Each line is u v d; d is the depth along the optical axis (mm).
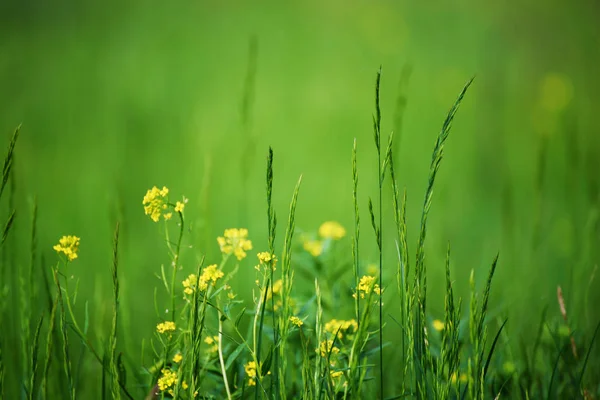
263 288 1817
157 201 1933
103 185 5473
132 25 11227
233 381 2037
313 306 2424
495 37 10516
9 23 10773
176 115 7574
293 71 9625
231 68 9500
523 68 9156
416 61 9797
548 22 10703
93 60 9539
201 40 10734
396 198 1792
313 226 5238
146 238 4605
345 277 3055
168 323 1890
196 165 5961
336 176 6379
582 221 4008
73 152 6406
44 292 3066
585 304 2592
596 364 2482
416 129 7496
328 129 7531
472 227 4832
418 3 12164
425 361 1804
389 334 3275
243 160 3529
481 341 1774
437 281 3832
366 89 8750
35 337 1842
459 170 6391
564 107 7586
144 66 9391
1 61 9109
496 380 2346
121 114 7559
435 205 5371
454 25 11125
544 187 5637
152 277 3979
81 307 3520
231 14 12195
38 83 8508
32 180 5613
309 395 1800
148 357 2680
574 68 9008
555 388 2379
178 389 1776
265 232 4961
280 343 1777
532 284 3463
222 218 5047
